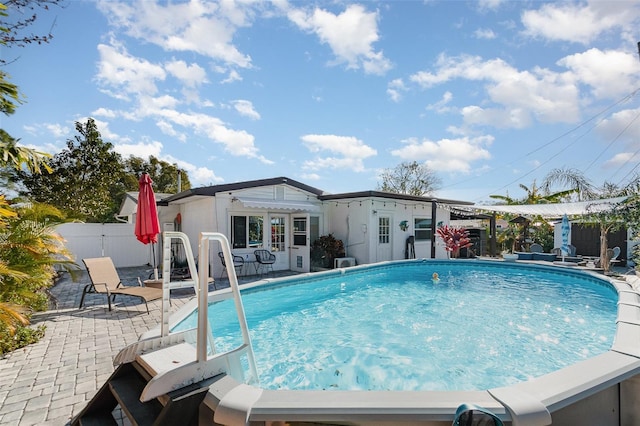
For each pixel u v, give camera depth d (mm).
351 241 14562
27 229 6262
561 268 11352
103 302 8430
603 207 12109
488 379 4438
